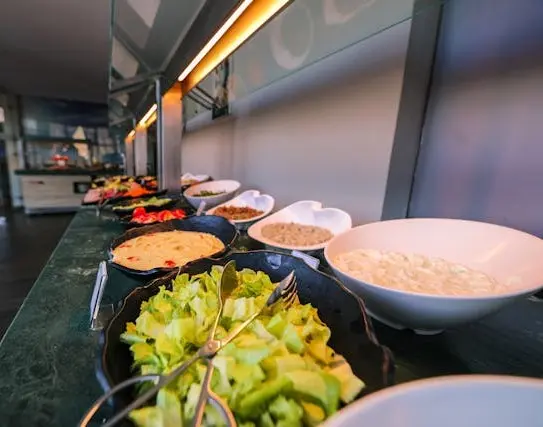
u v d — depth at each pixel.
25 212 5.38
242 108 2.02
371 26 0.96
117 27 1.07
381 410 0.24
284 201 1.62
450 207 0.89
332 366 0.34
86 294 0.66
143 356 0.35
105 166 6.42
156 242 0.91
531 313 0.59
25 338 0.50
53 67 4.11
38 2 2.51
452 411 0.25
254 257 0.61
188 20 0.85
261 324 0.36
